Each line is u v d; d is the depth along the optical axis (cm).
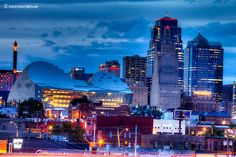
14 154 14400
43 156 14975
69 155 15738
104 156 16688
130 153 19362
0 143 18212
